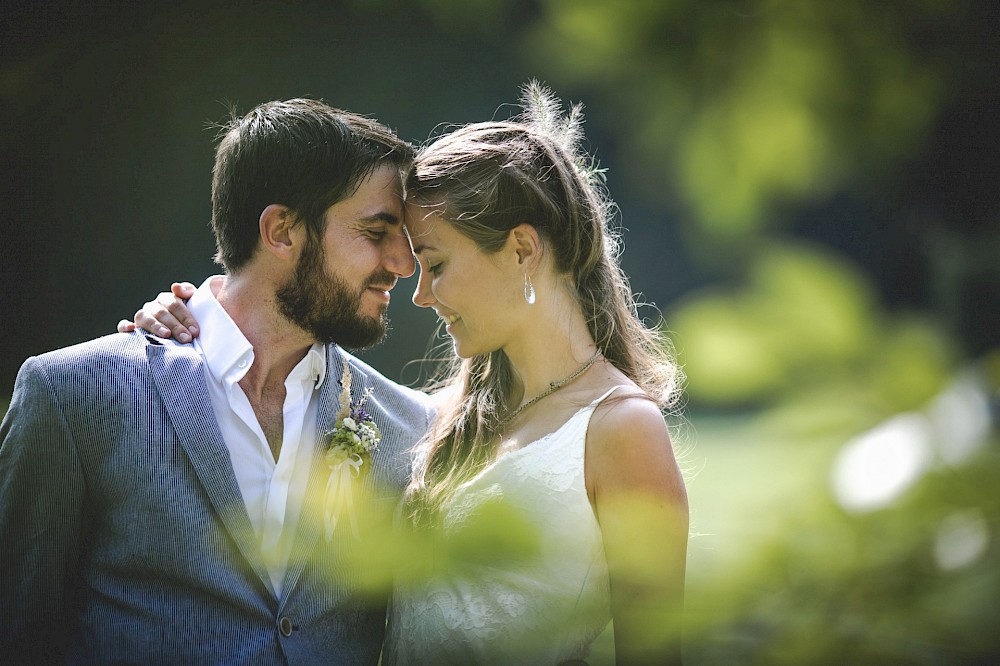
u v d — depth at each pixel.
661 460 3.24
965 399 0.83
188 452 3.62
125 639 3.52
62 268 14.99
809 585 0.87
